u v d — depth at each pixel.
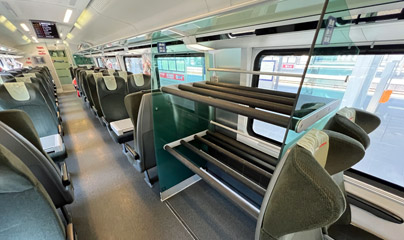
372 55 1.16
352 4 0.68
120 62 5.61
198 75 1.83
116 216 1.70
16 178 0.46
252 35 1.29
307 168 0.43
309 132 0.63
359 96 1.31
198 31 1.43
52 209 0.61
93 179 2.23
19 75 3.56
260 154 1.66
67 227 1.04
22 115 1.12
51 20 4.02
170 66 1.55
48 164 1.08
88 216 1.70
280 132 1.99
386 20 0.82
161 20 1.99
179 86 1.49
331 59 0.67
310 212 0.41
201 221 1.67
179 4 1.54
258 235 0.61
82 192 2.00
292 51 1.47
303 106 0.55
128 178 2.25
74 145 3.13
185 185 2.10
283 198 0.46
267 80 1.76
